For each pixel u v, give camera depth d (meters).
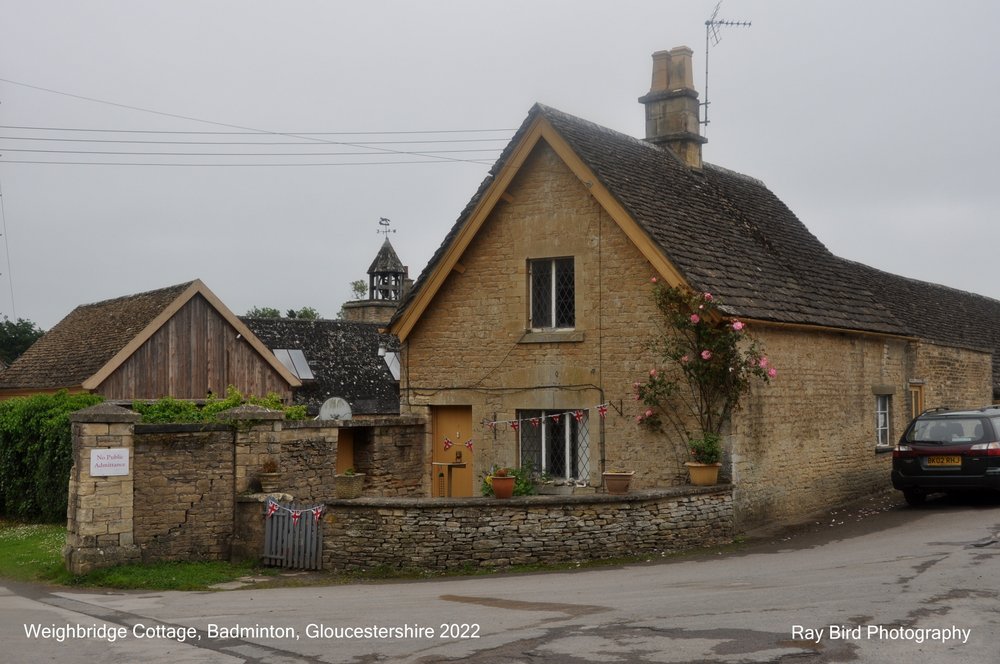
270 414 14.96
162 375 26.70
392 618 9.84
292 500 14.59
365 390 34.75
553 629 8.88
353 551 13.73
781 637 8.15
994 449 16.67
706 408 15.49
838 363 18.78
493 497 14.05
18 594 12.34
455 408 18.55
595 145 17.70
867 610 9.02
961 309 32.06
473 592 11.40
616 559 13.63
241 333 28.39
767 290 17.09
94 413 13.40
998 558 11.57
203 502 14.31
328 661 8.20
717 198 19.95
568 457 17.05
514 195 17.73
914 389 22.67
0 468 20.42
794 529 15.80
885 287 28.42
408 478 18.48
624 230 16.03
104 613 10.80
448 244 18.06
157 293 28.41
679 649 7.92
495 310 17.89
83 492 13.25
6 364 46.88
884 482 20.31
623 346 16.42
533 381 17.36
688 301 15.33
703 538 14.71
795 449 17.11
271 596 11.85
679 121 20.73
